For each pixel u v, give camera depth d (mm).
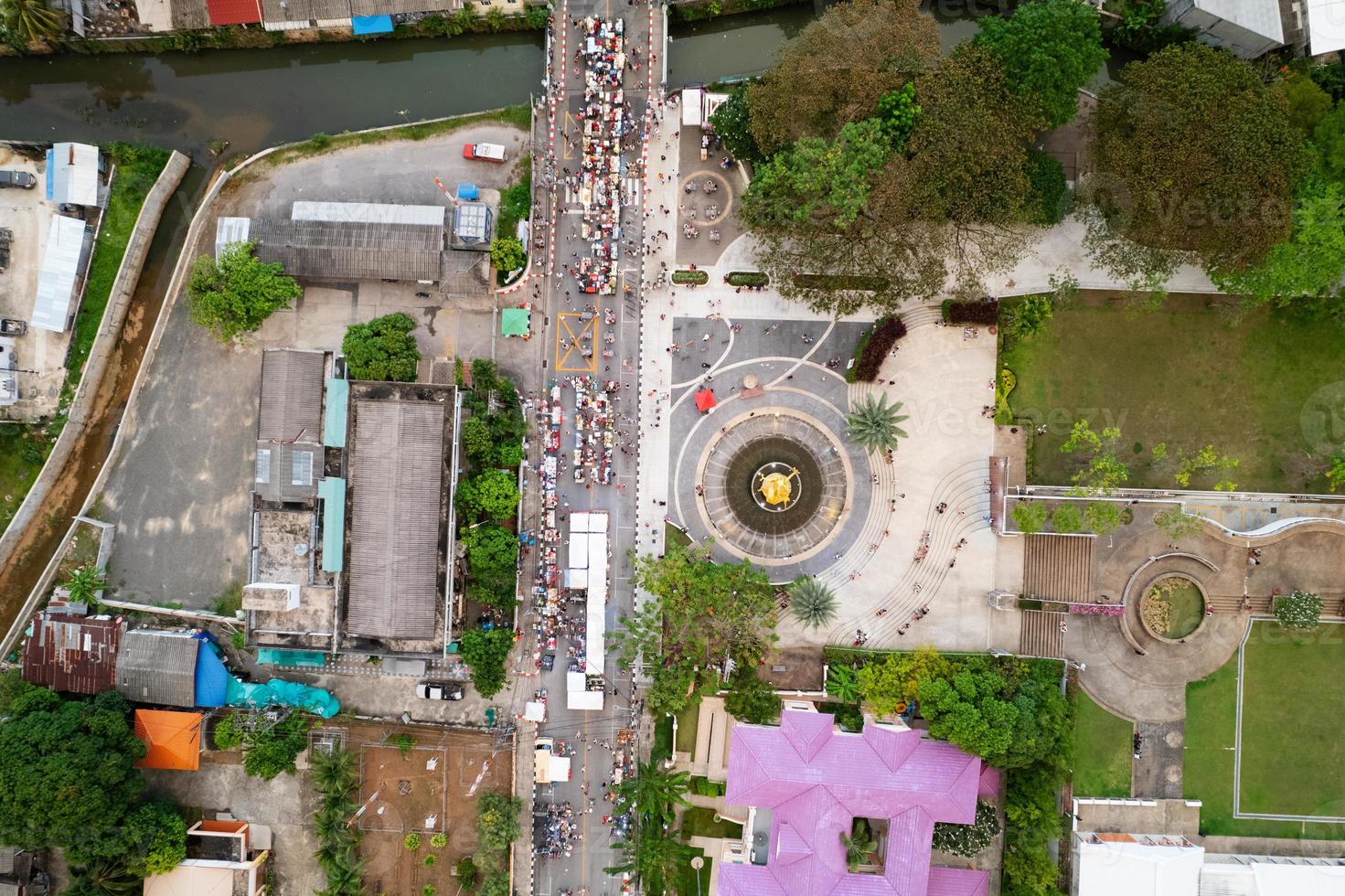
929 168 62656
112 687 69375
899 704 69875
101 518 71875
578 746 72938
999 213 64062
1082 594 72250
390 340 68250
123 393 72750
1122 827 72188
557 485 72688
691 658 67688
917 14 64688
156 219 72438
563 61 72312
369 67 74125
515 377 72562
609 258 72312
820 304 67812
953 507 72812
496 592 69562
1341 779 72312
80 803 62594
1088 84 71312
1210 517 72312
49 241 69375
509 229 71875
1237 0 67188
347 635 68000
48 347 70562
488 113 72562
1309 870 69188
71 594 69312
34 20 68188
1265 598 71625
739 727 68375
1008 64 64500
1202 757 72625
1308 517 71188
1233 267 64500
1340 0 66375
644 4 72000
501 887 70188
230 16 70375
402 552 66625
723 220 72562
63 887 70250
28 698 66938
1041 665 70875
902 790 67000
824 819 67500
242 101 73688
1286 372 71812
